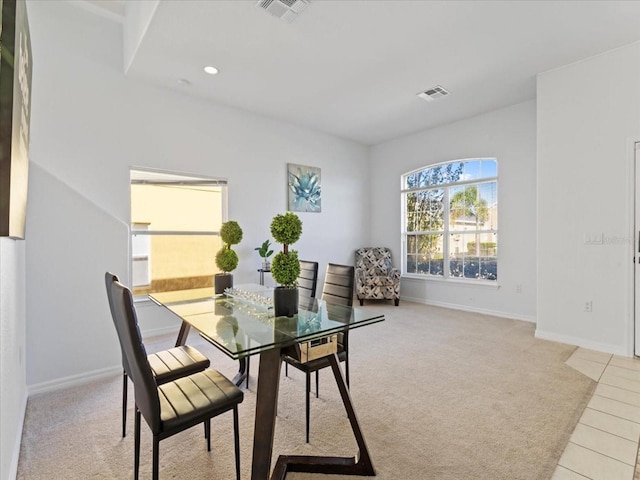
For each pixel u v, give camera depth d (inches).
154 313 151.3
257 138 187.5
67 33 130.6
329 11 100.2
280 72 138.3
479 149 191.5
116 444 71.7
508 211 180.5
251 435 75.4
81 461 66.2
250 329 66.2
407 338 144.3
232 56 126.0
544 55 126.3
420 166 222.2
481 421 79.7
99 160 137.4
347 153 237.8
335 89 155.1
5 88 47.5
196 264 166.9
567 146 135.0
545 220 141.7
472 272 200.1
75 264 101.0
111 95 140.0
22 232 68.5
